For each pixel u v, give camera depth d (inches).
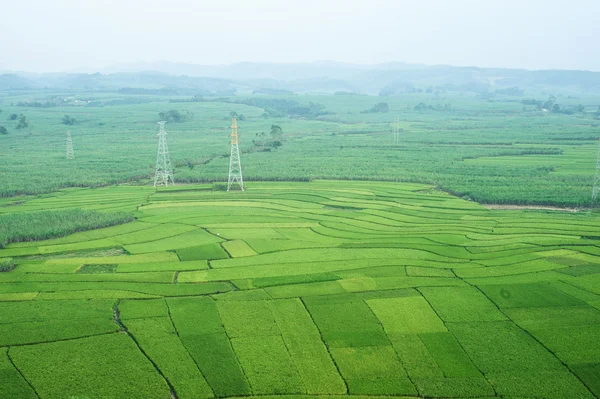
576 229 3614.7
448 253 3078.2
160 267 2834.6
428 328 2105.1
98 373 1791.3
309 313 2247.8
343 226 3727.9
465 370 1814.7
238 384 1738.4
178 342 1999.3
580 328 2094.0
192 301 2374.5
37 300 2379.4
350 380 1763.0
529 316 2204.7
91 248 3179.1
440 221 3882.9
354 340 2012.8
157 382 1742.1
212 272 2748.5
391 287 2532.0
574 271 2733.8
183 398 1669.5
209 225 3750.0
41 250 3137.3
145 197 4795.8
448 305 2316.7
